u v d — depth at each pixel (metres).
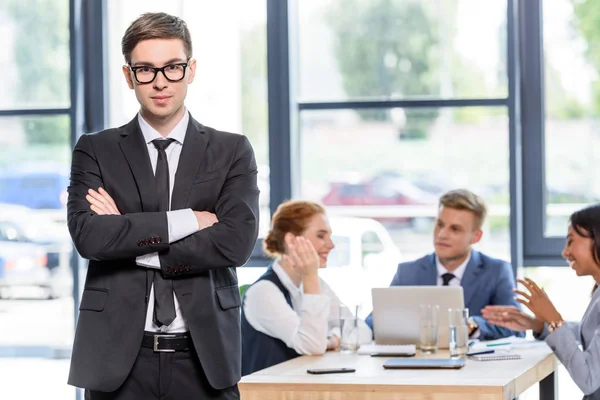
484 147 6.11
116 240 2.74
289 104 6.21
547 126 6.14
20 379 6.59
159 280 2.78
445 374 3.83
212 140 2.98
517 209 6.05
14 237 6.59
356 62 6.25
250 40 6.31
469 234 5.13
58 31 6.43
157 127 2.92
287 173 6.24
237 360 2.83
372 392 3.64
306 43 6.30
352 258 6.25
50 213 6.54
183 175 2.89
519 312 4.70
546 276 6.15
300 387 3.70
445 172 6.17
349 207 6.27
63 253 6.55
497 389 3.53
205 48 6.36
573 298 6.11
